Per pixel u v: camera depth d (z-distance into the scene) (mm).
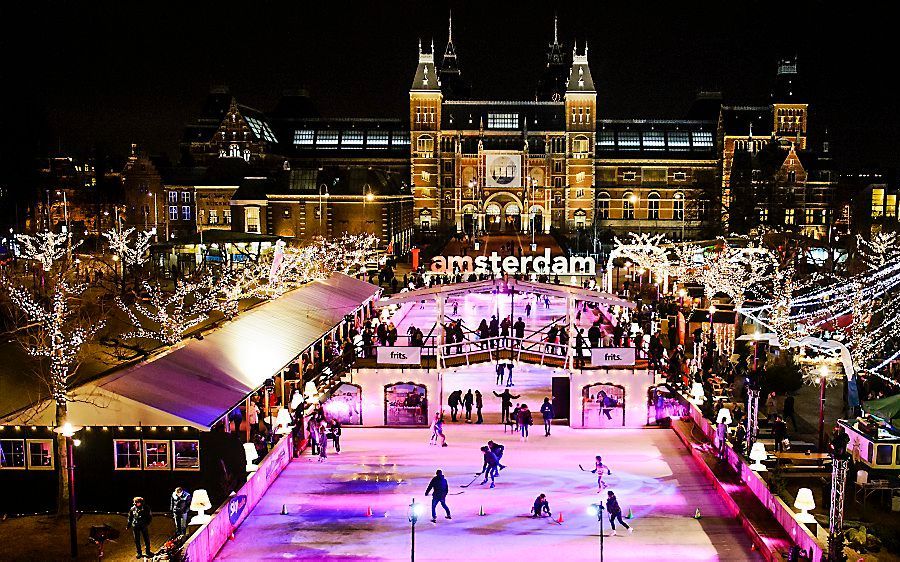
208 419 33812
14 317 53312
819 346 48781
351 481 37812
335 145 181875
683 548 30641
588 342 54719
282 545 30984
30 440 34562
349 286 70188
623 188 174125
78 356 47250
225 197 148375
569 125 170125
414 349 47719
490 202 171500
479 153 168875
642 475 38906
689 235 171500
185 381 37000
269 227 128125
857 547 30359
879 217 170250
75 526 30297
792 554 27250
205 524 29156
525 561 29547
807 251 96938
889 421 36469
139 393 34188
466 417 48656
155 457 34656
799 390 56562
